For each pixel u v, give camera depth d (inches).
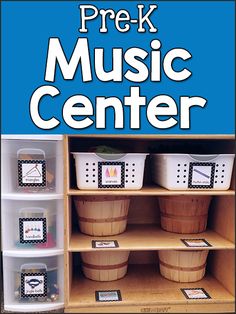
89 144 75.8
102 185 61.8
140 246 61.4
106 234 67.6
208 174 62.4
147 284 68.2
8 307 60.5
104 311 60.5
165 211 71.8
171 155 61.6
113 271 69.2
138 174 62.2
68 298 60.3
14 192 60.9
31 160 60.5
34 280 61.6
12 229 61.7
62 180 60.6
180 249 61.4
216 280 70.4
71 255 69.6
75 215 76.4
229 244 63.0
